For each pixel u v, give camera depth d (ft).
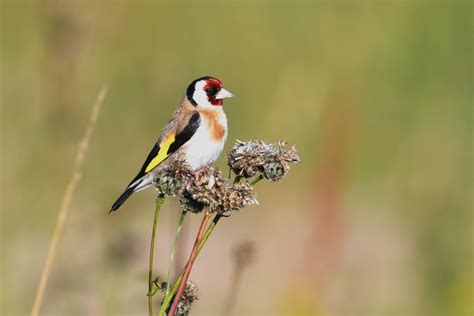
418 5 62.08
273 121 53.42
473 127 59.16
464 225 49.65
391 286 45.60
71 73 42.16
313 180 45.14
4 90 45.11
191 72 58.70
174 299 20.30
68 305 32.65
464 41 61.21
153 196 46.70
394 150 58.44
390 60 61.67
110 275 32.45
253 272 45.39
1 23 53.67
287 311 40.11
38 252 40.14
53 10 41.81
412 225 52.19
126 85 54.08
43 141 41.68
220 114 31.40
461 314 43.88
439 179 56.34
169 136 30.42
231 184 21.26
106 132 51.96
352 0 62.39
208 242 50.03
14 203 40.60
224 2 60.54
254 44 60.75
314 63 60.64
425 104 60.23
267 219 50.98
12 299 35.19
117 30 49.03
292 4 61.87
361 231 51.47
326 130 51.96
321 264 41.57
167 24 58.65
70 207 37.63
